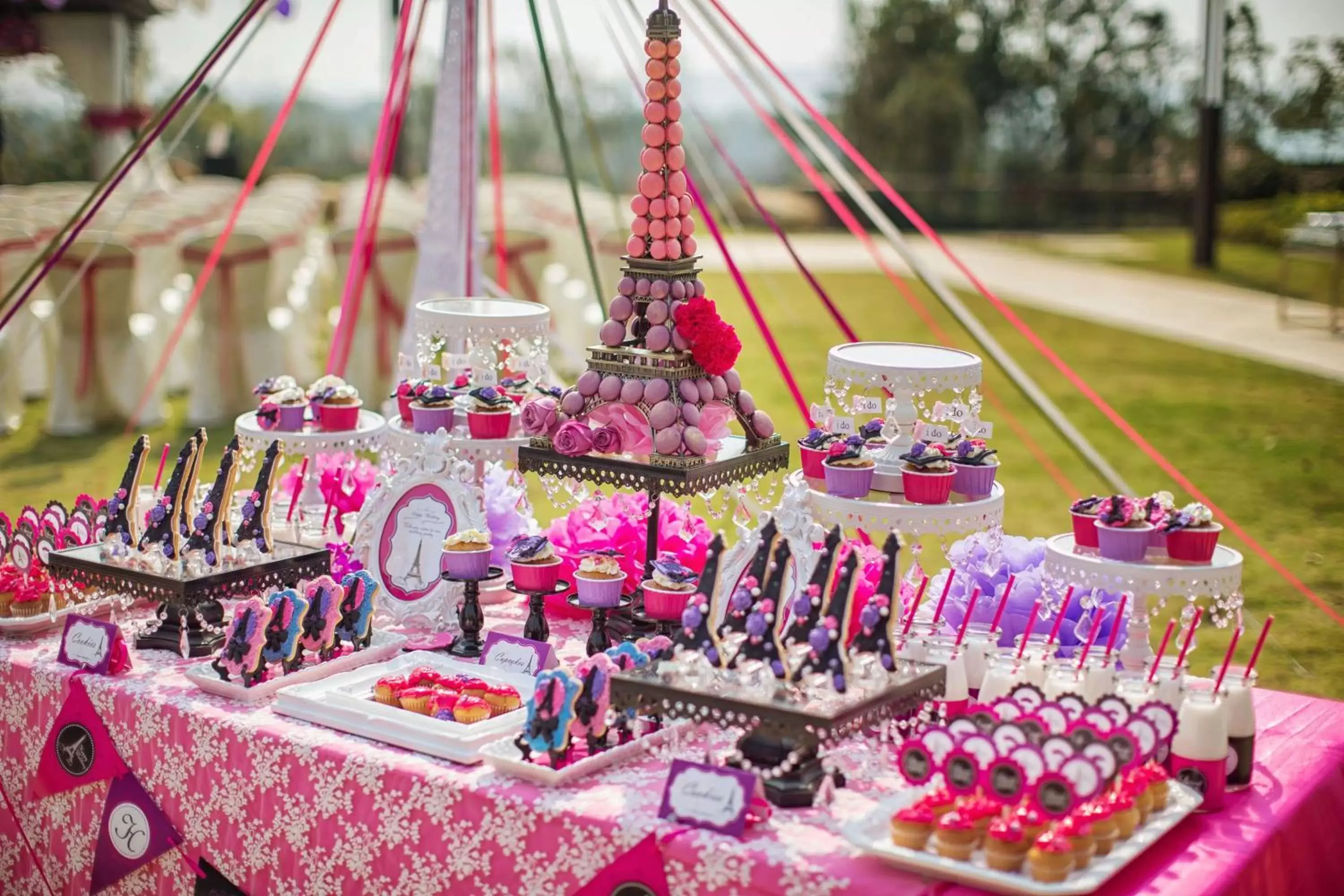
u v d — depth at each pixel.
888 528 2.58
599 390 2.81
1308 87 18.95
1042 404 4.04
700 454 2.74
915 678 2.30
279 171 21.28
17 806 2.92
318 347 11.01
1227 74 18.94
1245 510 7.19
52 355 8.27
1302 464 8.21
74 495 6.44
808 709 2.14
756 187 23.02
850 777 2.35
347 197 12.57
